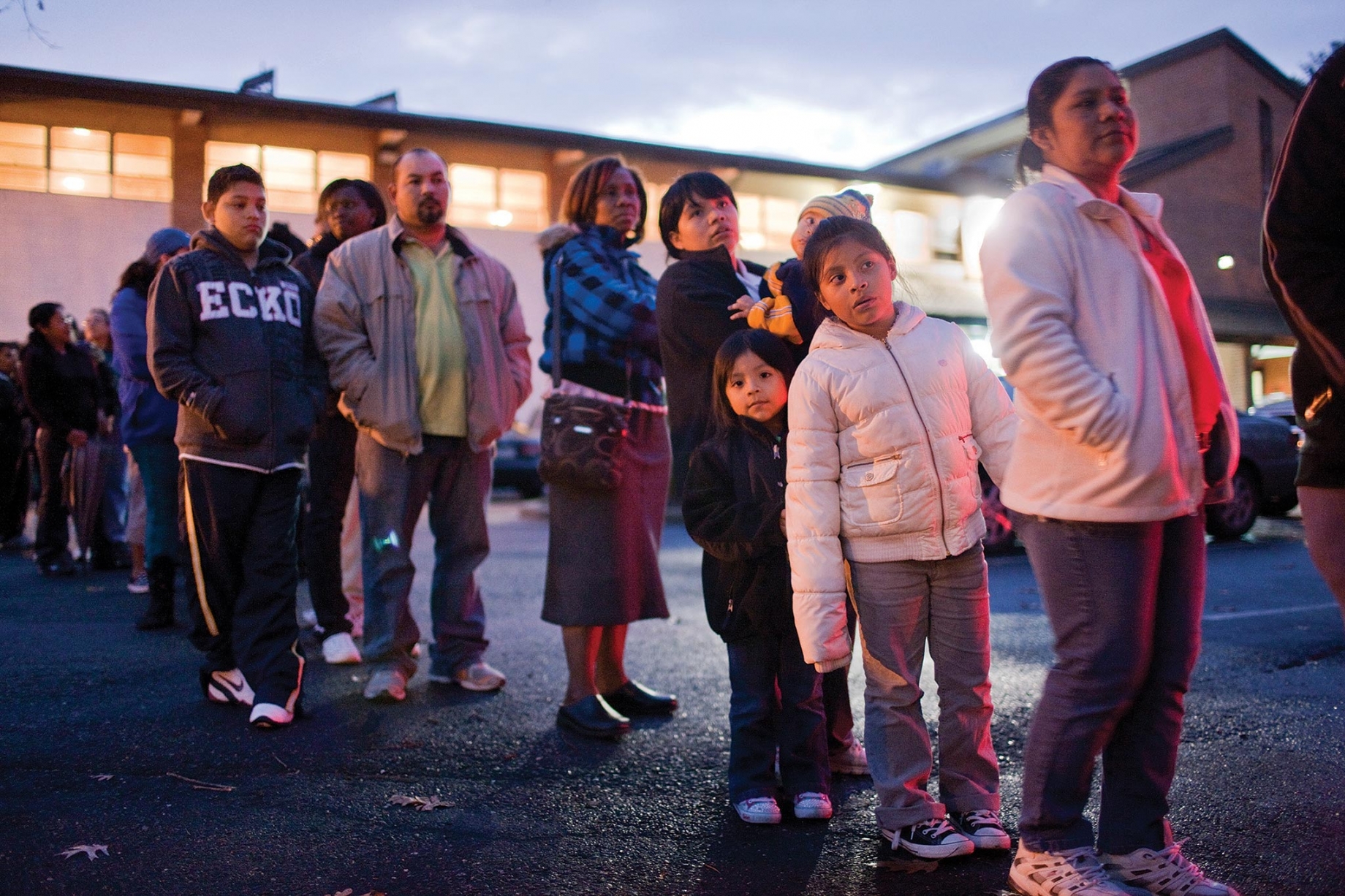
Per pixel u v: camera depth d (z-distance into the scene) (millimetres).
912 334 2625
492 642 5359
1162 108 22484
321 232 5152
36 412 7840
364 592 4223
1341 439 1959
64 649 5094
